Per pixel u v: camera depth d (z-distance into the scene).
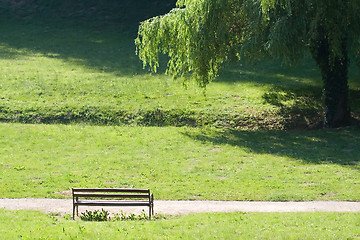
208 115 63.56
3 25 103.19
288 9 52.34
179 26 56.59
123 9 111.50
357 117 63.47
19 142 53.44
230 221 30.97
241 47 55.94
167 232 28.41
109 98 68.44
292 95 69.12
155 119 63.09
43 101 66.81
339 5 52.75
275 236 27.52
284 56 53.91
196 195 39.25
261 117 63.09
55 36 98.75
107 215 33.81
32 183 41.44
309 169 45.44
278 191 39.84
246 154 50.22
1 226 29.25
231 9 56.44
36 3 113.06
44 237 27.05
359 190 40.00
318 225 29.92
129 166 46.53
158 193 39.44
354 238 27.42
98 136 56.00
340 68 59.47
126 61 85.56
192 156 49.62
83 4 113.06
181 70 59.84
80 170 45.22
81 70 79.75
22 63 81.69
